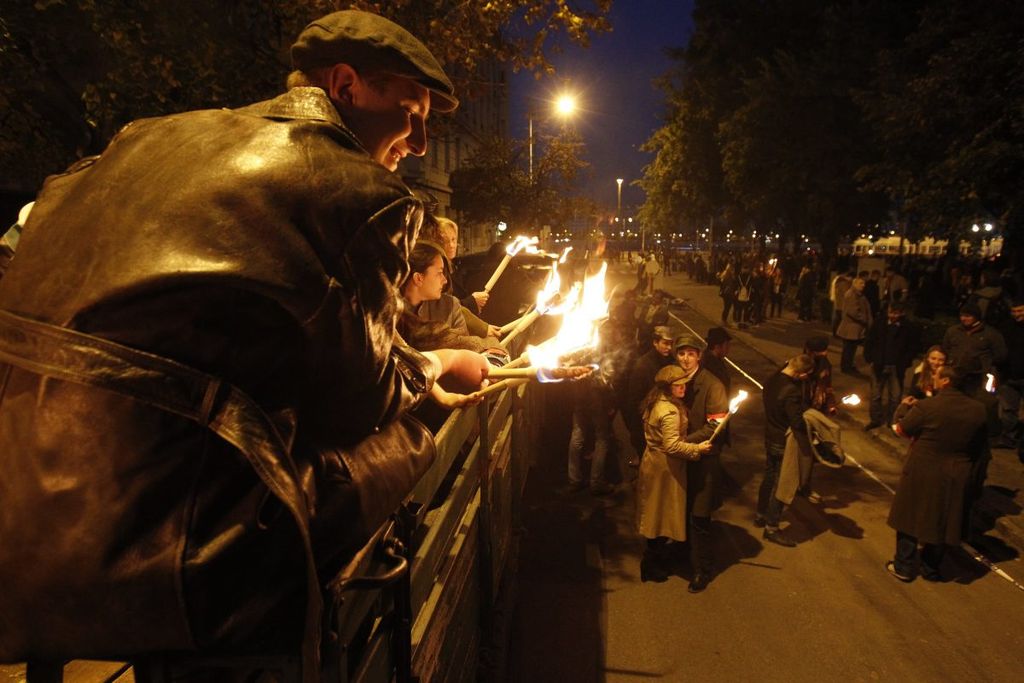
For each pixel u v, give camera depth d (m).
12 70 6.32
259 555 1.07
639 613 5.33
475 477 3.06
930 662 4.79
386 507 1.30
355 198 1.09
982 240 17.58
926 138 14.91
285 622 1.15
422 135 1.41
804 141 24.53
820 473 8.51
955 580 5.91
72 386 0.98
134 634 1.01
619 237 95.69
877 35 22.31
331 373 1.10
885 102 15.74
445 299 3.85
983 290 11.25
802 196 28.23
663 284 44.41
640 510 5.73
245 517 1.03
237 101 7.84
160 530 0.99
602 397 7.40
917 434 5.72
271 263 1.00
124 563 0.98
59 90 7.36
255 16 8.48
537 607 5.39
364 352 1.11
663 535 5.64
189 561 0.99
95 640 1.02
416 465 1.42
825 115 23.66
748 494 7.84
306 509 1.04
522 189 24.14
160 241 0.99
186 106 7.45
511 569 4.30
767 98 24.14
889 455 9.20
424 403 2.85
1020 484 7.79
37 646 1.05
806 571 6.04
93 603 0.99
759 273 23.95
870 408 10.18
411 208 1.18
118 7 6.55
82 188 1.12
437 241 3.22
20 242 1.15
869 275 18.11
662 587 5.72
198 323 0.99
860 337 14.10
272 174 1.04
